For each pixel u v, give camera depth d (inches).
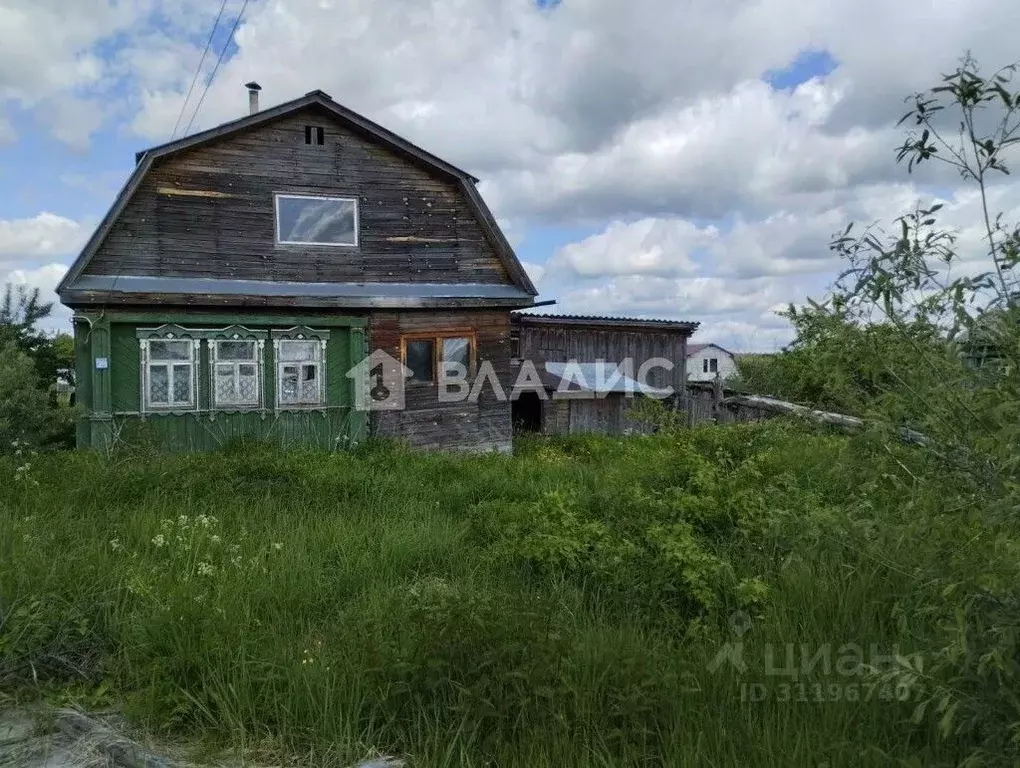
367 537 261.4
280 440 544.1
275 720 150.3
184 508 283.9
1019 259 104.7
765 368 419.2
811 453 312.2
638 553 218.7
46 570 199.3
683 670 154.2
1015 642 99.7
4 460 340.5
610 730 134.7
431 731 138.2
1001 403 95.9
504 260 634.2
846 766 119.6
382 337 587.5
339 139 584.1
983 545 103.0
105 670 171.6
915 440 114.7
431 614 156.6
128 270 516.7
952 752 118.4
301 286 563.2
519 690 140.6
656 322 802.8
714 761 124.3
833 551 183.3
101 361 496.1
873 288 111.3
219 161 545.3
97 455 394.6
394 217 602.2
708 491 269.1
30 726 156.4
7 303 584.7
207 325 533.0
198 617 173.8
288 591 203.5
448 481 389.7
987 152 109.3
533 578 225.9
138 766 139.4
